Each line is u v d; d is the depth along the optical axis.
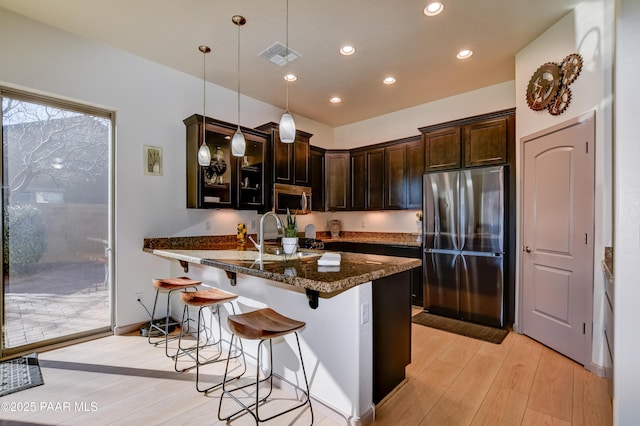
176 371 2.46
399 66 3.52
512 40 3.01
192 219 3.81
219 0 2.46
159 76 3.53
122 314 3.24
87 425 1.82
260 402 2.06
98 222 3.18
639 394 0.82
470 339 3.07
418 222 4.66
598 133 2.37
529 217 3.07
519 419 1.87
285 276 1.71
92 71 3.05
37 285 2.84
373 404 1.91
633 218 0.83
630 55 0.85
